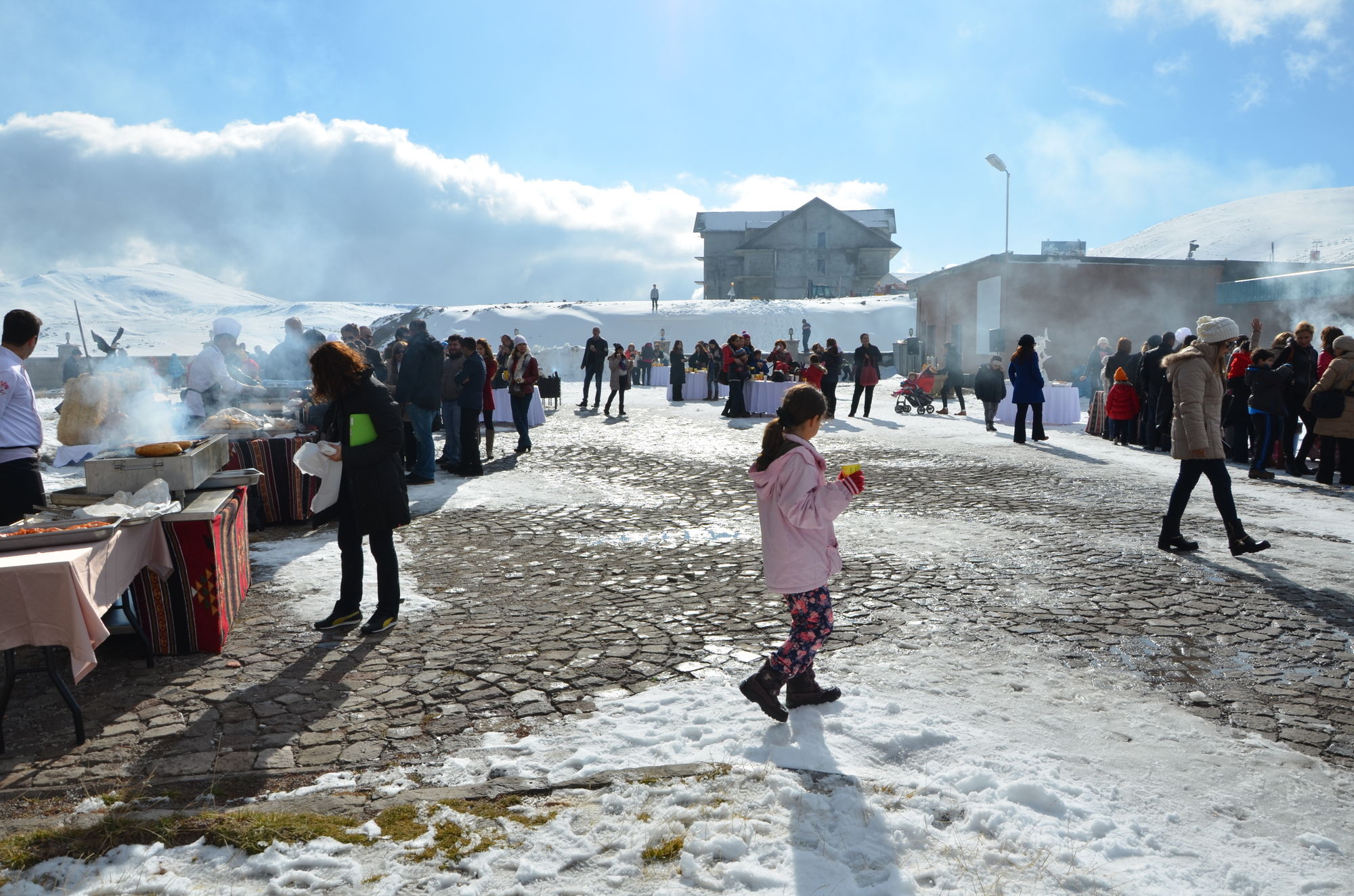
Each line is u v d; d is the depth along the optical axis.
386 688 3.82
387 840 2.59
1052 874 2.39
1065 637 4.40
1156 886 2.35
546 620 4.77
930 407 18.50
